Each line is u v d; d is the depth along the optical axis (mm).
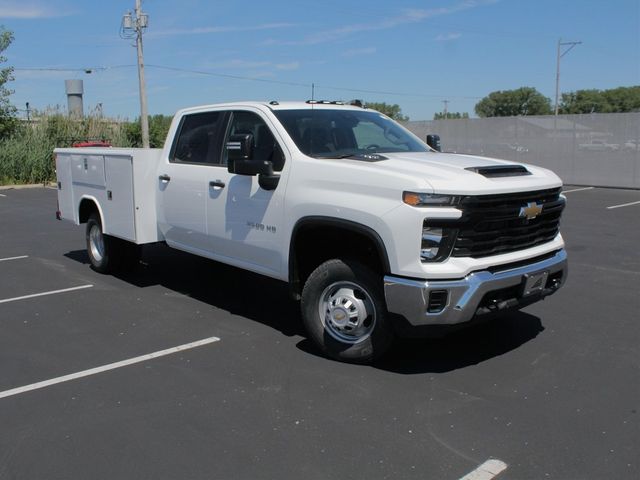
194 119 6641
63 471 3525
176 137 6852
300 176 5148
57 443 3838
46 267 8906
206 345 5566
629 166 21422
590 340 5605
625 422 4031
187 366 5070
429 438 3836
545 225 5121
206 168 6246
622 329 5918
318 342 5180
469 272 4418
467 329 5906
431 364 5039
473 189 4344
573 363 5059
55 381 4797
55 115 28281
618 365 5016
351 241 5004
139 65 31812
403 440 3816
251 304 6922
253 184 5609
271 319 6352
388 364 5047
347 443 3787
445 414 4156
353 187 4707
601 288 7480
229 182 5891
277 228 5371
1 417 4195
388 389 4562
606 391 4516
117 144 29766
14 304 6953
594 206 16047
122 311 6648
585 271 8406
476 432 3906
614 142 21750
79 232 12305
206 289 7566
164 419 4137
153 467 3555
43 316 6492
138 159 6980
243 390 4582
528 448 3709
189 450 3734
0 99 26875
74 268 8820
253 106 5855
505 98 101812
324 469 3502
